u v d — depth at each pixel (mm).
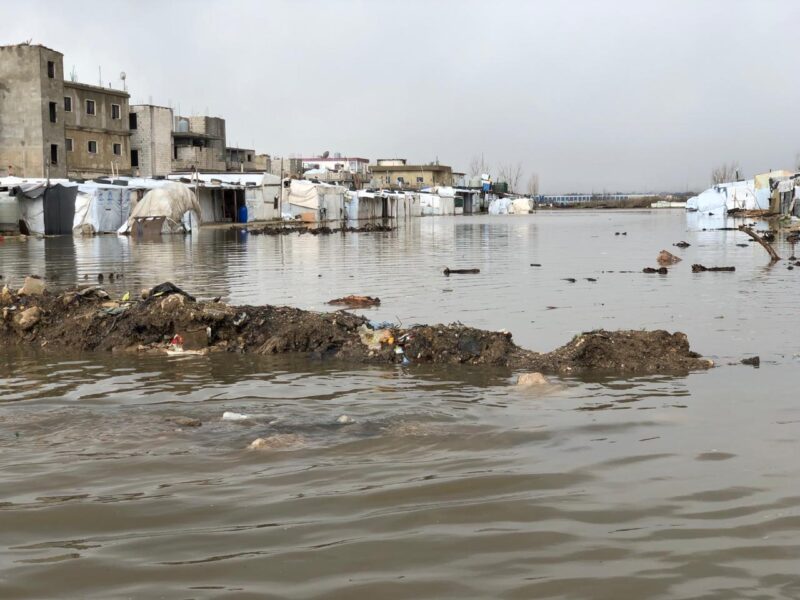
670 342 11844
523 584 4875
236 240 47531
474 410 9016
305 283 22734
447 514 5945
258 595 4754
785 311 16469
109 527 5766
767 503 6098
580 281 22703
